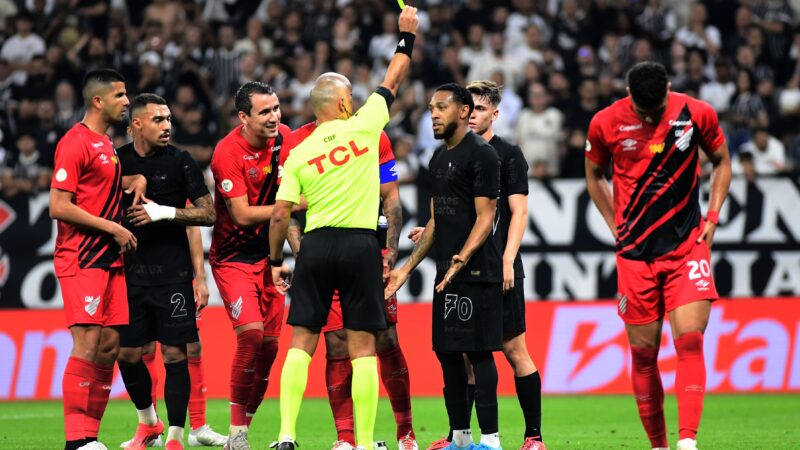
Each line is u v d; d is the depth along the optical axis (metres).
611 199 22.78
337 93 22.02
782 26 60.19
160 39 61.78
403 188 45.69
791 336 43.72
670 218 21.52
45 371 45.16
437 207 23.53
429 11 61.09
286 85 58.81
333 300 24.61
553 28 62.09
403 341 44.56
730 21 62.06
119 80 24.25
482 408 22.94
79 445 23.64
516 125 54.81
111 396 44.66
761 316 44.06
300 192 21.67
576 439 29.73
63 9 64.50
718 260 45.41
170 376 25.34
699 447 27.55
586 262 45.59
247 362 25.09
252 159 25.77
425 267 45.66
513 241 24.14
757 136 53.09
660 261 21.55
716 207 21.91
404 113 56.59
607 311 44.25
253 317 25.44
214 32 65.00
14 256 47.00
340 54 59.25
